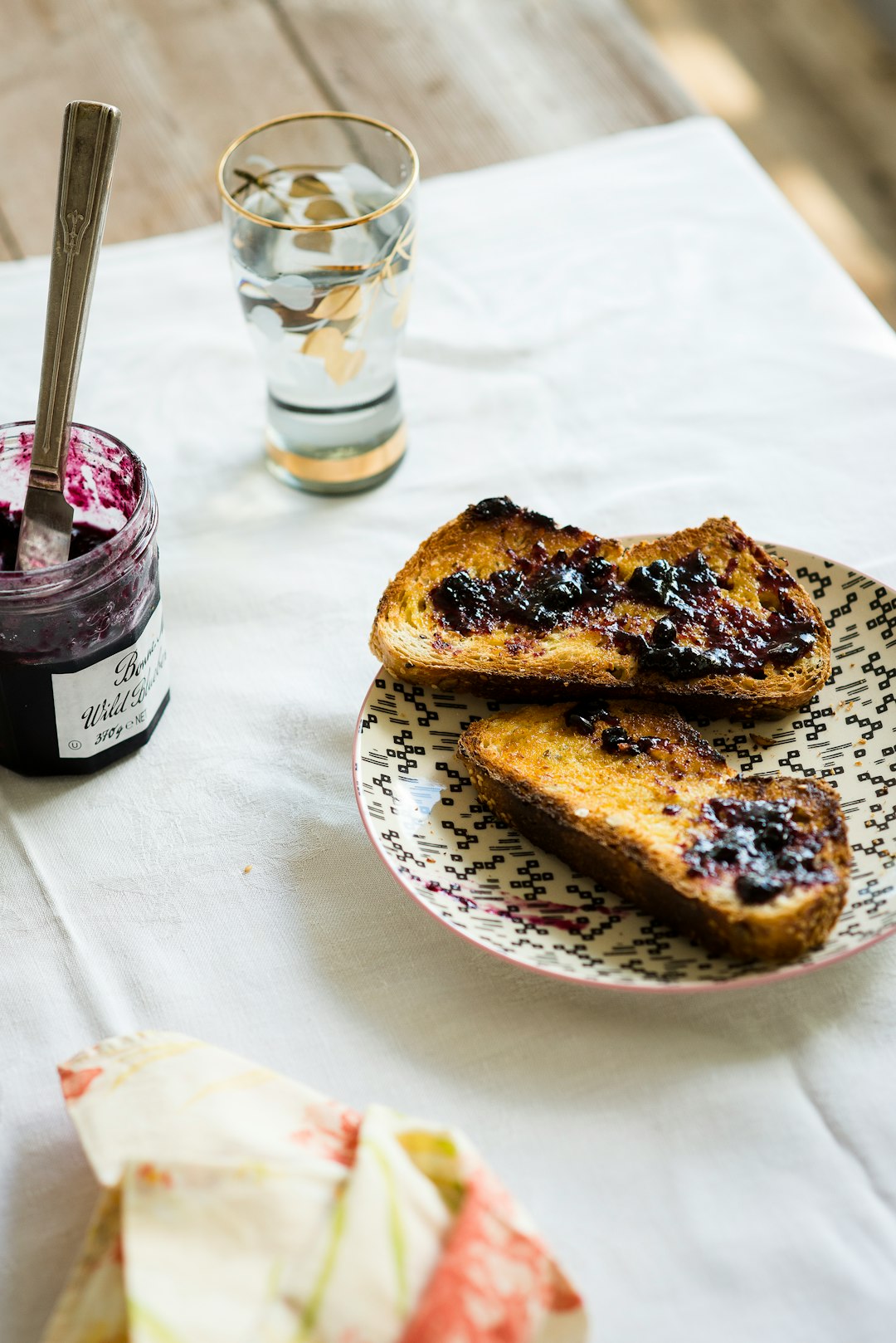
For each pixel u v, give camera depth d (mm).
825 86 1479
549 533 597
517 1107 484
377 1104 486
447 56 871
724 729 560
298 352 625
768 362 701
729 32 1548
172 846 551
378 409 653
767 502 646
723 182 783
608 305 730
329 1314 412
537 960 491
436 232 769
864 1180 465
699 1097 483
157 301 743
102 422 694
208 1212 425
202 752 577
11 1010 512
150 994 514
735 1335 442
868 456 660
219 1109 455
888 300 1259
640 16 1570
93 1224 436
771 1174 468
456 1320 409
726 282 736
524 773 527
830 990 501
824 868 496
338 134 660
